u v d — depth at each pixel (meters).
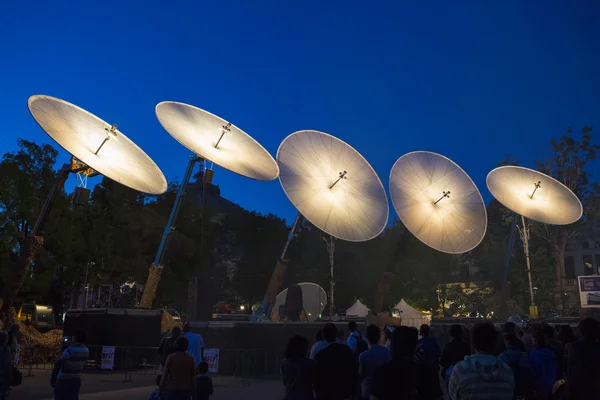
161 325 30.30
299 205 29.81
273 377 24.47
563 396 8.20
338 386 7.75
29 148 54.59
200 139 31.92
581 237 74.44
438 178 36.16
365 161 33.84
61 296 59.72
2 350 10.95
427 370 6.25
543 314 59.41
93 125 29.48
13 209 48.19
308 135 32.84
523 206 40.00
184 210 68.62
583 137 63.12
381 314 32.56
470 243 34.59
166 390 10.07
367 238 30.95
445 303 70.88
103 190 63.56
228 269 81.94
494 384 5.76
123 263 58.22
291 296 32.19
